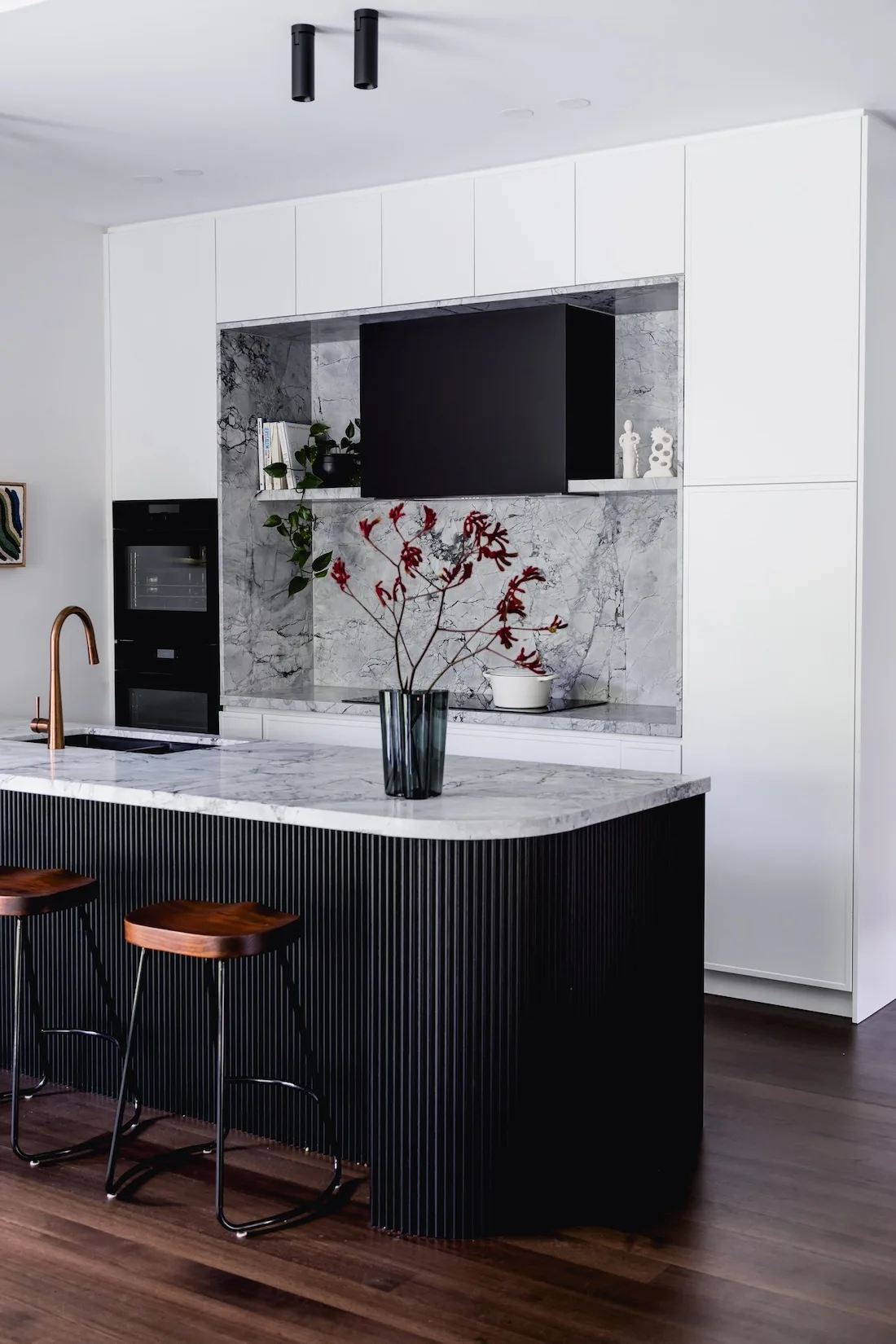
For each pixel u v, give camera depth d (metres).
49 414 6.06
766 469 4.70
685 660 4.88
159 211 5.98
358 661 6.43
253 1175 3.36
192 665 6.14
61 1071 4.00
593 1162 3.27
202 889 3.62
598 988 3.26
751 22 3.80
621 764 5.01
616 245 4.97
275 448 6.12
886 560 4.72
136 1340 2.62
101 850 3.83
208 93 4.43
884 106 4.46
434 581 6.15
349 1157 3.43
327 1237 3.04
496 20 3.79
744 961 4.81
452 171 5.29
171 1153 3.48
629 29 3.85
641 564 5.59
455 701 5.82
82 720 6.30
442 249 5.36
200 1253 2.96
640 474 5.52
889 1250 2.98
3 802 4.03
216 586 6.04
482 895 3.01
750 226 4.70
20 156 5.12
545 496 5.69
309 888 3.43
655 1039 3.51
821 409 4.59
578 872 3.16
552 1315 2.71
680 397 4.86
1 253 5.81
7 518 5.83
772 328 4.67
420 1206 3.05
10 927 4.11
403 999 3.04
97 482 6.32
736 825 4.80
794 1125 3.69
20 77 4.27
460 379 5.37
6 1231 3.06
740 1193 3.26
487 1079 3.03
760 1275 2.87
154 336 6.18
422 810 3.07
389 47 4.00
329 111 4.58
